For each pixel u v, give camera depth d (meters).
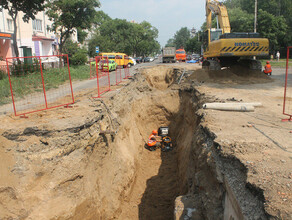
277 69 27.66
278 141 5.90
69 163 6.50
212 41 17.22
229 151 5.42
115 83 16.42
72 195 6.34
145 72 23.03
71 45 39.38
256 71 17.92
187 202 6.22
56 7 29.44
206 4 20.56
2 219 5.25
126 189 9.73
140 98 17.34
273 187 3.89
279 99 10.99
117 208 8.47
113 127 10.09
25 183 5.77
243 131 6.71
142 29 70.50
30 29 30.53
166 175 12.06
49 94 13.00
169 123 17.94
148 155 14.22
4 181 5.58
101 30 62.44
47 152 6.26
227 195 4.90
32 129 6.43
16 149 6.12
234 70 17.97
